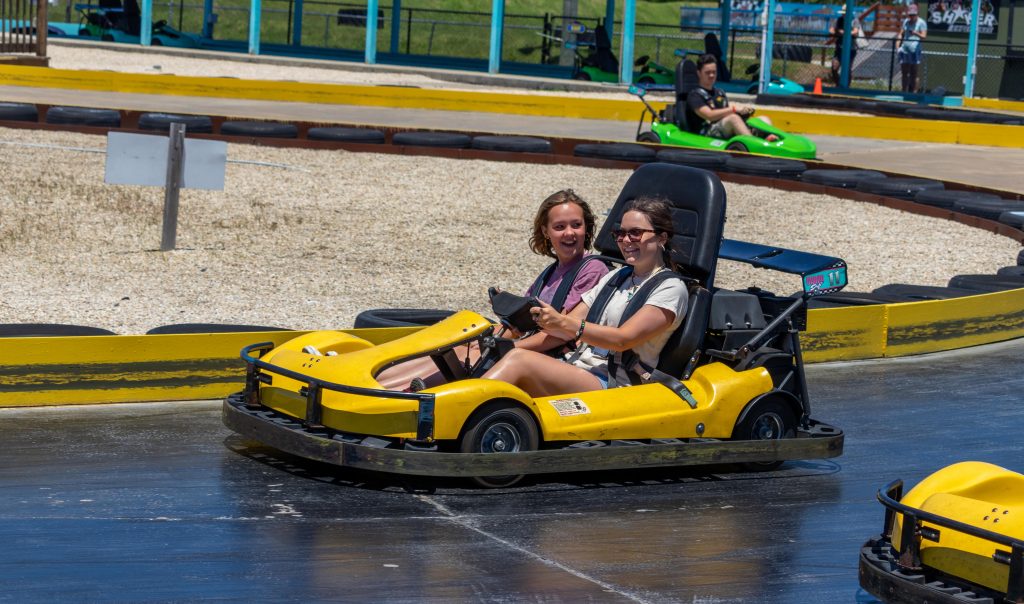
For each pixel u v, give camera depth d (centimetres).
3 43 2500
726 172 1720
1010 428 695
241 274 1017
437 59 3594
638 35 3762
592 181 1642
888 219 1473
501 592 435
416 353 543
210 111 2102
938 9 3462
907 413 723
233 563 451
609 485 565
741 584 454
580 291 594
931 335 894
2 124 1802
